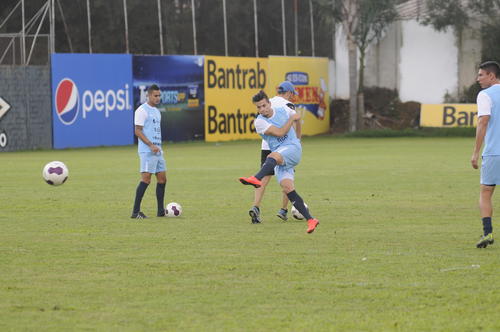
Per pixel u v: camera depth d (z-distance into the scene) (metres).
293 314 24.09
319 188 61.91
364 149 118.94
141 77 140.12
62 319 23.67
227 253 34.12
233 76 154.88
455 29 174.12
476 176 71.75
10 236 39.06
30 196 57.56
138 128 45.44
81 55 131.62
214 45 154.25
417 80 178.75
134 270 30.55
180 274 29.78
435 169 79.75
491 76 34.41
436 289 27.14
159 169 46.16
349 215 46.47
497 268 30.52
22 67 124.12
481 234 39.16
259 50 162.38
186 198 56.09
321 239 37.78
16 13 130.88
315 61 172.25
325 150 117.25
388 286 27.62
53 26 128.62
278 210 49.59
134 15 141.88
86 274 29.84
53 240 37.81
